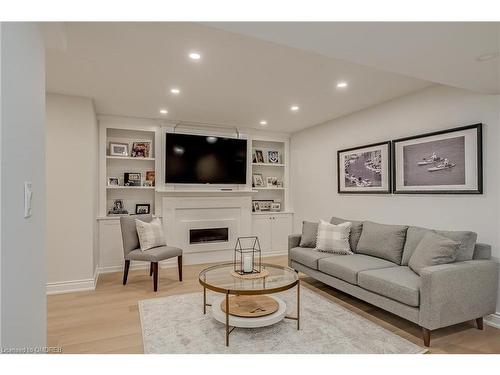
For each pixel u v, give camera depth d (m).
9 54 0.91
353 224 3.81
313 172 5.24
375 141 3.97
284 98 3.70
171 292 3.55
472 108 2.88
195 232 5.03
